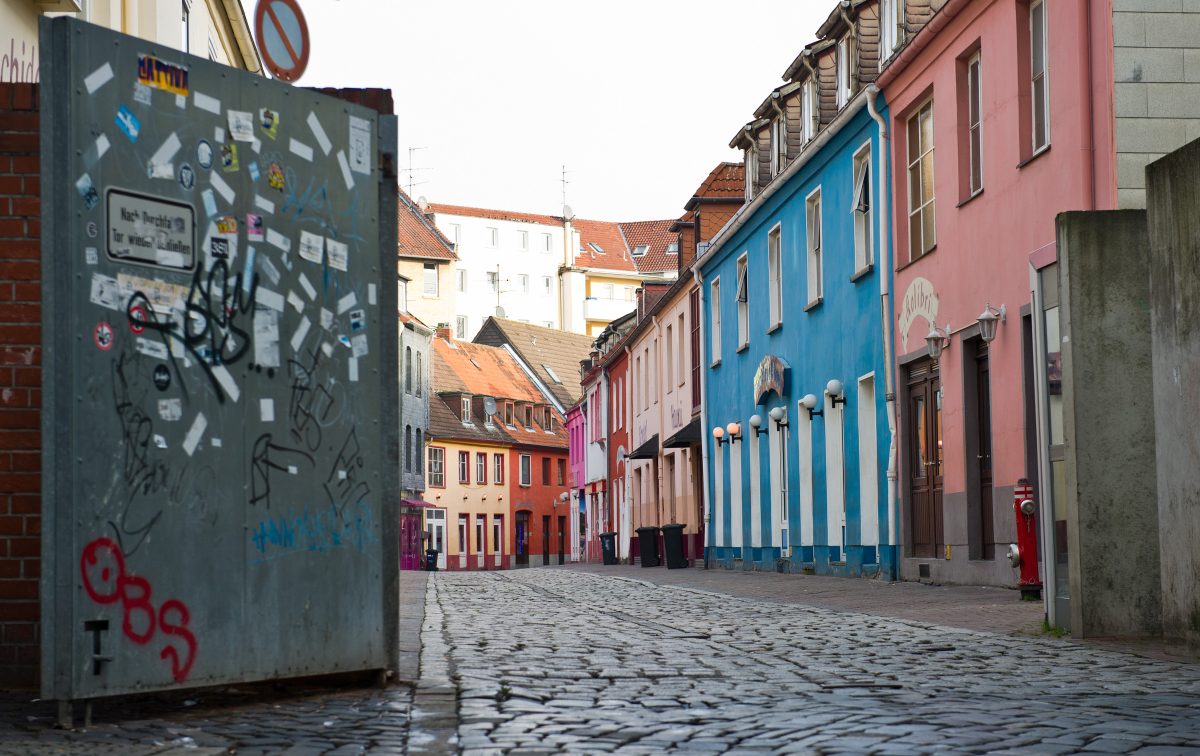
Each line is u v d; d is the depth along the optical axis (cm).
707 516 3741
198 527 669
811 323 2739
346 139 760
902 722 654
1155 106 1493
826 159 2609
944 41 1975
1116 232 1039
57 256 623
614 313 12481
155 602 649
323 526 736
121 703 720
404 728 643
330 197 748
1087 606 1043
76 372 622
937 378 2073
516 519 8925
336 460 745
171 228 665
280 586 710
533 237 12400
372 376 769
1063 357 1052
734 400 3447
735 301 3441
